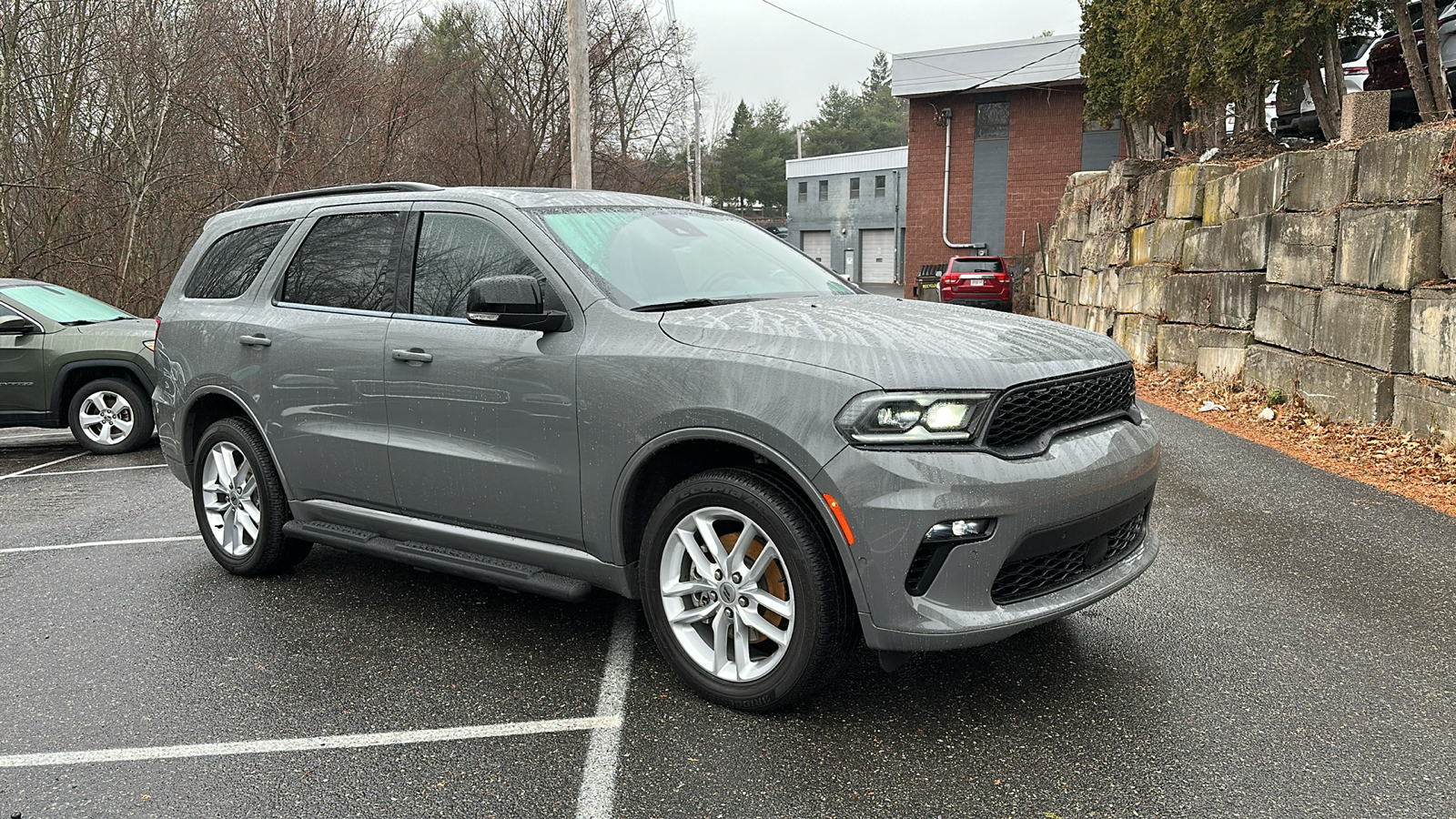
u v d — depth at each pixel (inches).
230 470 193.0
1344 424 308.2
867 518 114.3
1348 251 311.6
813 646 120.5
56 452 369.7
